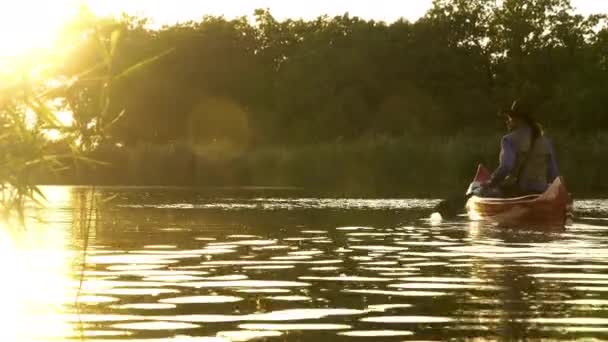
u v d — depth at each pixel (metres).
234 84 108.25
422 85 104.69
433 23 108.44
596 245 16.50
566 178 53.34
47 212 25.83
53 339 7.48
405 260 13.80
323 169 57.03
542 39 109.62
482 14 111.38
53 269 12.28
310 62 102.81
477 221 23.05
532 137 23.67
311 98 100.44
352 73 101.56
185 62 107.31
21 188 6.52
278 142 98.69
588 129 96.62
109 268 12.52
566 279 11.52
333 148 57.72
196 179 58.41
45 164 6.53
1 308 8.93
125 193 41.19
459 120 102.62
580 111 96.69
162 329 7.91
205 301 9.55
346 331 7.89
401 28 106.81
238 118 107.00
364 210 27.53
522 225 21.75
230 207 29.06
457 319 8.52
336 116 97.56
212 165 58.41
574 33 109.06
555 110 99.44
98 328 7.97
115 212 26.08
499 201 22.97
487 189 23.81
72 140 6.48
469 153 55.44
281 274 11.95
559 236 18.52
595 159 53.75
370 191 44.03
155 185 56.41
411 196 38.00
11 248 15.15
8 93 6.26
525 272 12.26
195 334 7.69
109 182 57.34
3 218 6.68
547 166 23.95
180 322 8.26
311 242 16.84
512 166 23.48
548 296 10.00
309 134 97.62
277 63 114.75
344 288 10.65
